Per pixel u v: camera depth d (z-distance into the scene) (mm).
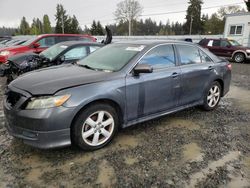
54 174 2572
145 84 3375
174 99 3889
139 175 2574
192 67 4105
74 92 2764
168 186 2408
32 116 2607
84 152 3027
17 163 2766
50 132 2656
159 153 3035
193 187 2398
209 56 4621
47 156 2920
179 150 3123
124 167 2717
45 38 8914
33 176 2535
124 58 3475
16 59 5793
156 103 3617
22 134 2750
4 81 7215
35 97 2674
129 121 3375
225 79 4863
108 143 3227
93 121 2992
